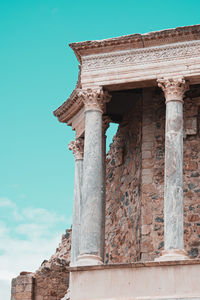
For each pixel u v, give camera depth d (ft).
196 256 81.92
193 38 79.15
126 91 91.66
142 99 91.56
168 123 77.00
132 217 90.94
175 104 77.56
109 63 81.51
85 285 74.23
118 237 94.58
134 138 94.12
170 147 75.92
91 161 78.64
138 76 79.97
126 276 73.10
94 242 76.28
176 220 73.41
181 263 71.31
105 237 98.63
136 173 91.81
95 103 80.74
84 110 85.20
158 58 79.87
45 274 107.45
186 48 79.20
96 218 77.05
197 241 82.48
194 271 70.90
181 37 79.30
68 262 108.88
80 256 75.97
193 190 84.64
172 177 74.90
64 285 107.45
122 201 95.40
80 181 91.50
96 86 81.05
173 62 79.10
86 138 79.71
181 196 74.43
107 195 101.04
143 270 72.59
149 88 91.20
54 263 108.17
